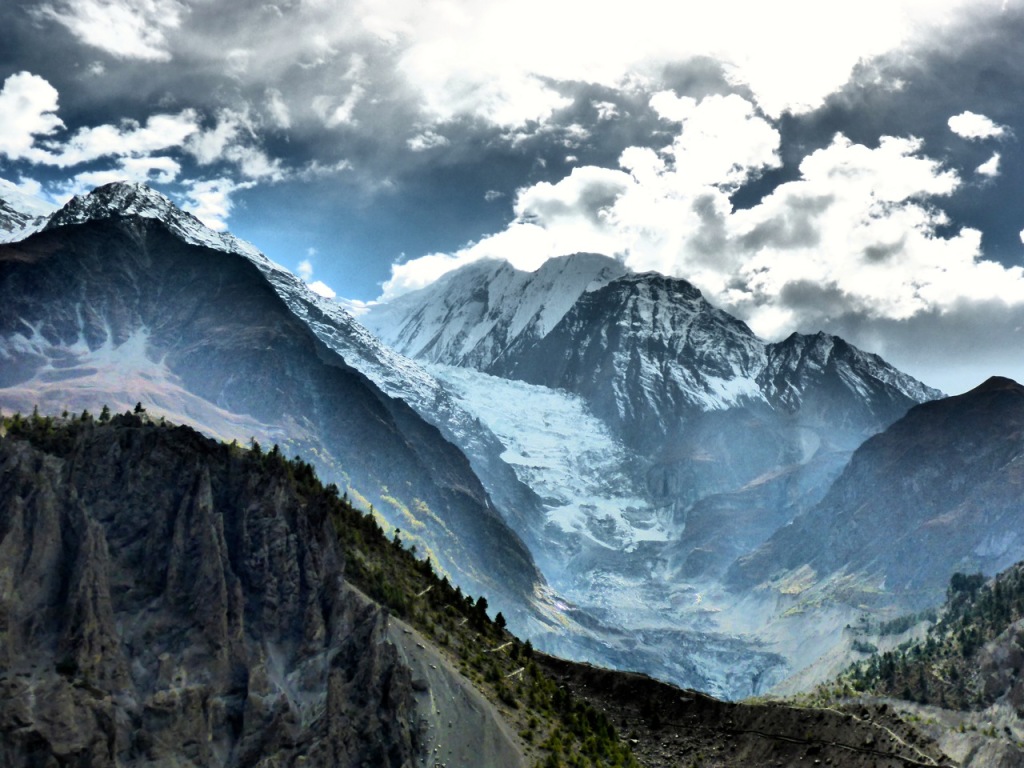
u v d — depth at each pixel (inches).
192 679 7121.1
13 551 6998.0
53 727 6599.4
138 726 6879.9
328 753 7086.6
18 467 7313.0
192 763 6894.7
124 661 7003.0
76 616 6943.9
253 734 7091.5
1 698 6594.5
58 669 6806.1
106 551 7180.1
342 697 7308.1
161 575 7465.6
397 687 7504.9
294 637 7613.2
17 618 6855.3
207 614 7313.0
